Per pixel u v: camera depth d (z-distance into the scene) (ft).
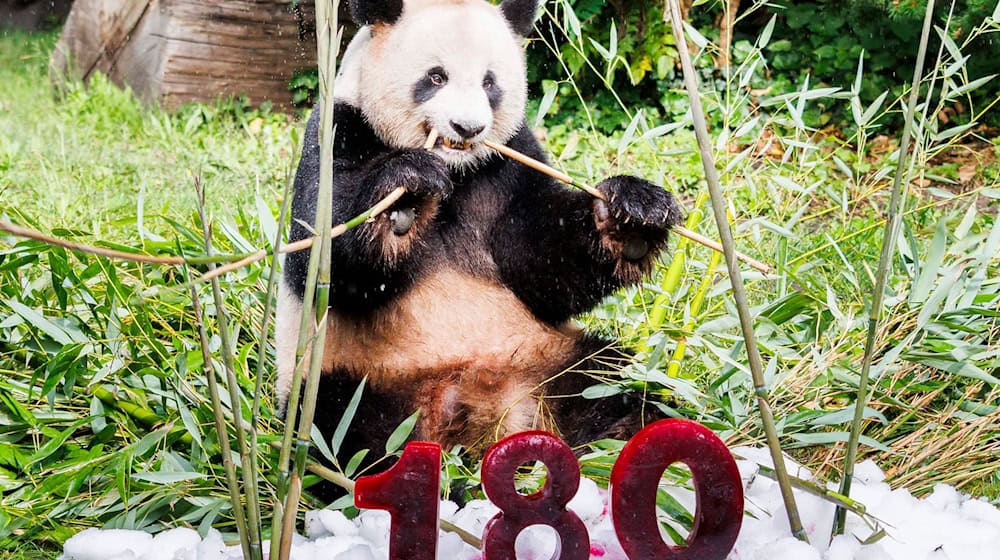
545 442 8.76
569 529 8.92
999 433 13.19
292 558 9.54
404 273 12.89
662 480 10.94
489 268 13.80
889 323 13.52
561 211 13.41
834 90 14.83
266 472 12.21
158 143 32.78
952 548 10.06
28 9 47.37
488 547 8.84
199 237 16.16
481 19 13.09
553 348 13.56
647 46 33.88
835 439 11.76
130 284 15.62
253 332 15.25
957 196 13.87
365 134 13.35
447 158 12.94
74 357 12.50
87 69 39.65
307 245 8.71
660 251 13.32
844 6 35.17
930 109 33.45
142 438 11.85
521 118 13.60
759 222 14.67
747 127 15.55
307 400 8.69
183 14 36.11
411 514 8.71
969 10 32.55
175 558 9.69
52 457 12.62
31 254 14.30
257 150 31.83
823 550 10.12
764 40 15.64
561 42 34.50
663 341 12.37
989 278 14.79
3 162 29.04
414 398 12.92
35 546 11.23
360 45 13.60
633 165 28.58
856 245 18.51
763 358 14.85
